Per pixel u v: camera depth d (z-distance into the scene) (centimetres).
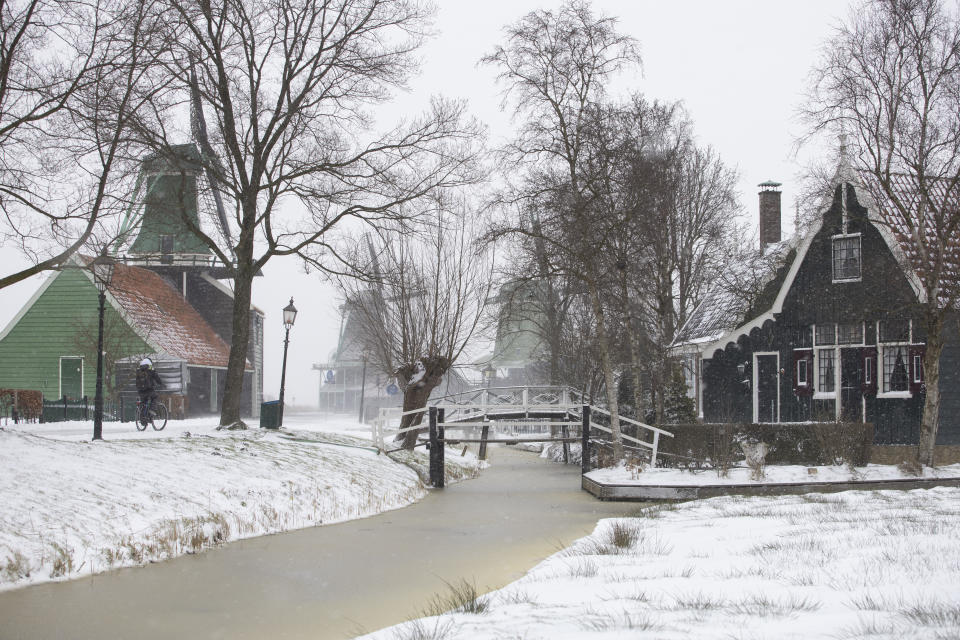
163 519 1334
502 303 3253
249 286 2339
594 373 3559
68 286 4178
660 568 963
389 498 1992
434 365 2919
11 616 911
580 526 1666
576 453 3641
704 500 1911
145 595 1019
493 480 2702
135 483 1439
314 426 4494
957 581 757
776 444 2389
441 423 2475
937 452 2597
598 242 2414
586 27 2316
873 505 1543
